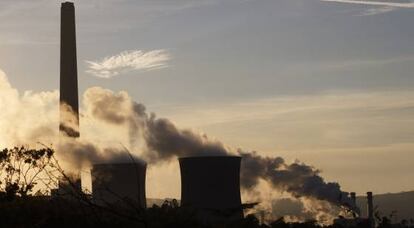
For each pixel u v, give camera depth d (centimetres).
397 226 7450
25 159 5138
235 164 15225
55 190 2620
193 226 3042
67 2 17238
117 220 2798
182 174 15362
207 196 15000
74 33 17075
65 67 17062
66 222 2925
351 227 6762
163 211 2925
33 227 3231
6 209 3394
